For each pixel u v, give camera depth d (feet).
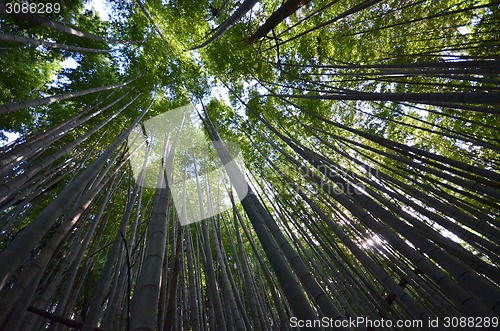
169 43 26.63
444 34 21.44
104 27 25.44
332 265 13.50
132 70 26.71
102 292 8.32
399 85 24.43
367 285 10.48
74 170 16.63
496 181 9.38
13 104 12.50
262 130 26.35
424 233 9.89
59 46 16.19
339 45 25.07
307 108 25.75
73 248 11.40
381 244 13.42
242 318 11.52
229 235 18.81
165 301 11.07
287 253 7.67
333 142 25.05
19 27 18.71
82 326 6.85
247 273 13.05
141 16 25.90
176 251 12.91
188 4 23.12
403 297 8.89
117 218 22.40
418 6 21.80
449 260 6.43
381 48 24.07
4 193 9.12
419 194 12.14
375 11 23.17
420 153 11.60
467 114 22.02
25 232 5.54
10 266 4.73
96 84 24.48
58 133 14.16
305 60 25.57
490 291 5.18
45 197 20.31
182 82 27.63
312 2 24.43
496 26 18.84
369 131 25.95
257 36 21.95
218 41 24.34
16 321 6.63
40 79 23.07
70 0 20.72
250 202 10.25
